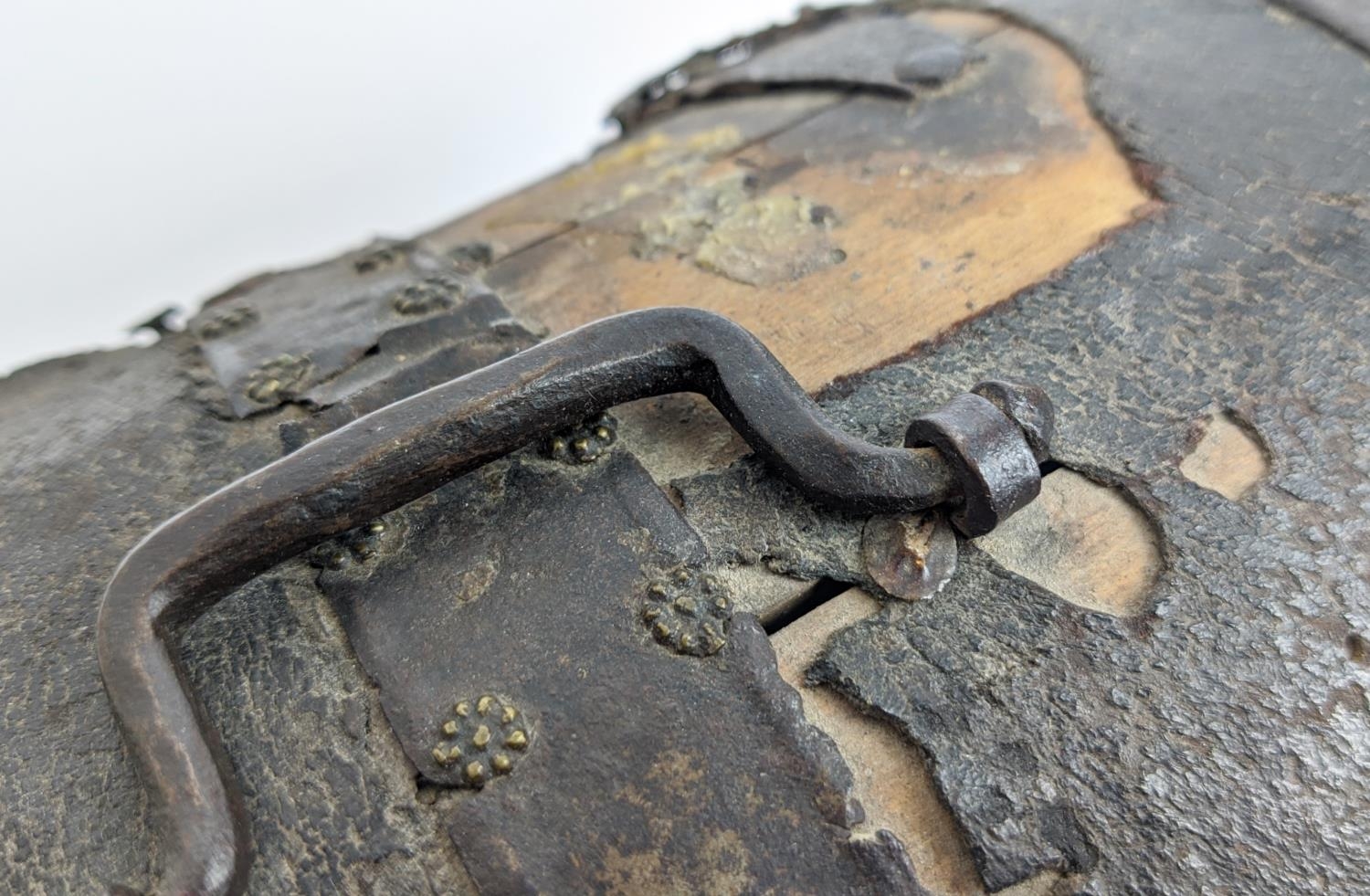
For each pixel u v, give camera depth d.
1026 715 0.19
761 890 0.17
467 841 0.18
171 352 0.26
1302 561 0.20
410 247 0.29
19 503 0.22
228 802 0.17
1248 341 0.22
